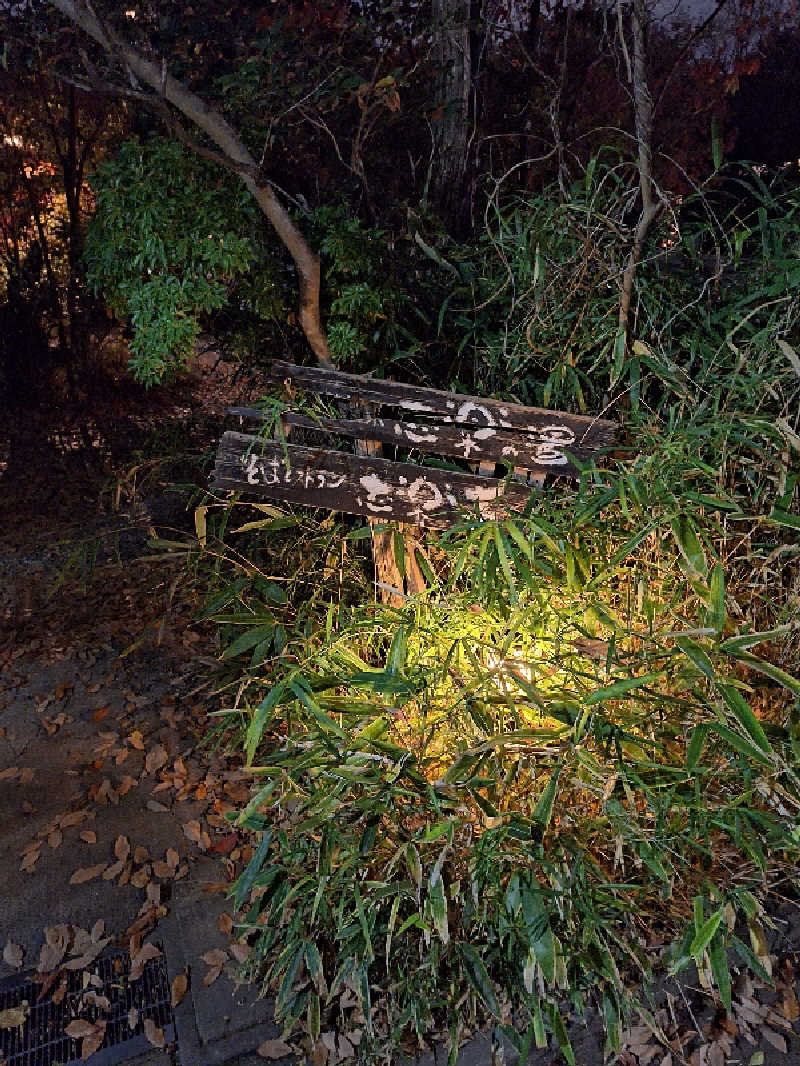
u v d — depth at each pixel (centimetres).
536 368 341
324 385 290
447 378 362
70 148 691
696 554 240
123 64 277
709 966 230
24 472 655
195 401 797
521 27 480
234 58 355
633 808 238
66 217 739
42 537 573
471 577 283
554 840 238
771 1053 239
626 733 247
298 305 355
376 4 380
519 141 483
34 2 319
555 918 234
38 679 425
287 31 338
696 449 273
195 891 296
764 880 236
